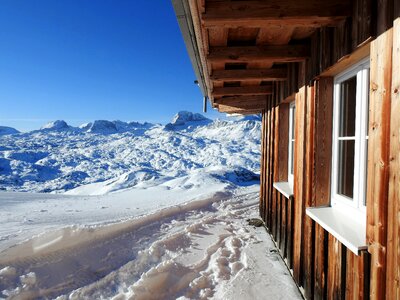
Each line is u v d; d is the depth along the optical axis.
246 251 3.91
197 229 4.77
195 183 10.33
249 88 4.40
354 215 2.04
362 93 1.93
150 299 2.71
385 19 1.46
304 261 2.71
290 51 2.59
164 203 6.83
